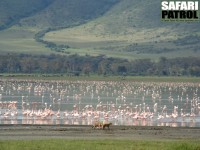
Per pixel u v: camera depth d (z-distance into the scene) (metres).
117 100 154.00
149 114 106.62
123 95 171.62
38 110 110.50
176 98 168.88
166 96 177.00
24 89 190.25
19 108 122.00
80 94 161.75
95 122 89.50
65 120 97.75
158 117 104.25
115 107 124.81
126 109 119.56
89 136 78.00
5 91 179.25
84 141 69.75
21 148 62.62
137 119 102.19
